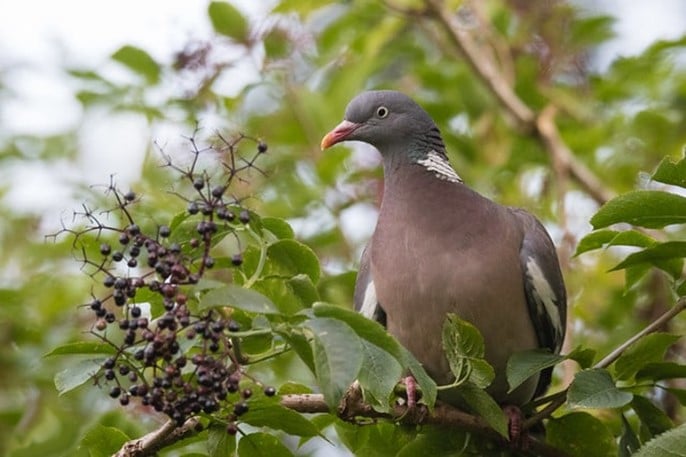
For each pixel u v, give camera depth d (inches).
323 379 276.5
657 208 344.8
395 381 290.0
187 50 577.6
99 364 318.3
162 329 293.4
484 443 389.1
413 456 382.3
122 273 329.7
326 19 663.1
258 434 340.8
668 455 329.1
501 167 615.8
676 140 603.2
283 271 340.2
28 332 557.3
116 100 592.1
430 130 461.7
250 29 583.5
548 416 386.3
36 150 609.9
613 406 341.1
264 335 310.2
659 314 531.8
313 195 580.7
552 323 426.9
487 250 414.6
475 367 338.6
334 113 586.6
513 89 639.8
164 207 533.3
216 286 285.9
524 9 652.7
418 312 412.8
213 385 296.4
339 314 288.8
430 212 425.1
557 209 587.5
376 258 425.4
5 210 609.0
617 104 630.5
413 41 682.2
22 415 518.9
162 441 326.0
